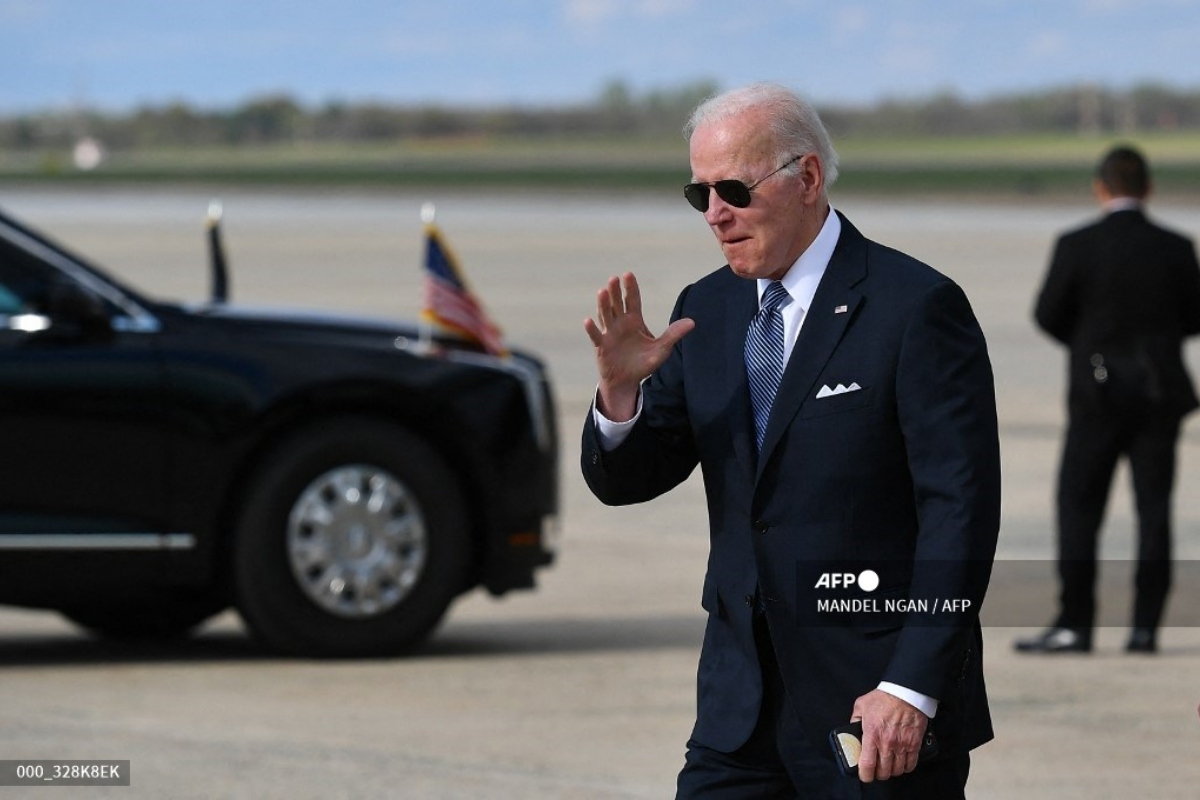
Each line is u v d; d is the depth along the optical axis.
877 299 11.80
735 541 12.18
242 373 26.30
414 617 26.69
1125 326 26.72
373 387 26.61
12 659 27.09
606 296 12.26
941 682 11.30
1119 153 27.00
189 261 113.56
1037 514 38.44
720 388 12.23
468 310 27.52
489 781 19.95
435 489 26.72
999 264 113.75
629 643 27.70
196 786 19.75
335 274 105.75
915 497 11.70
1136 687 24.77
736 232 11.92
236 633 29.47
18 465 25.64
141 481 26.03
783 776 12.20
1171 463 26.98
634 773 20.30
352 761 20.83
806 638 11.86
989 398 11.73
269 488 26.25
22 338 25.86
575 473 44.22
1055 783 19.97
